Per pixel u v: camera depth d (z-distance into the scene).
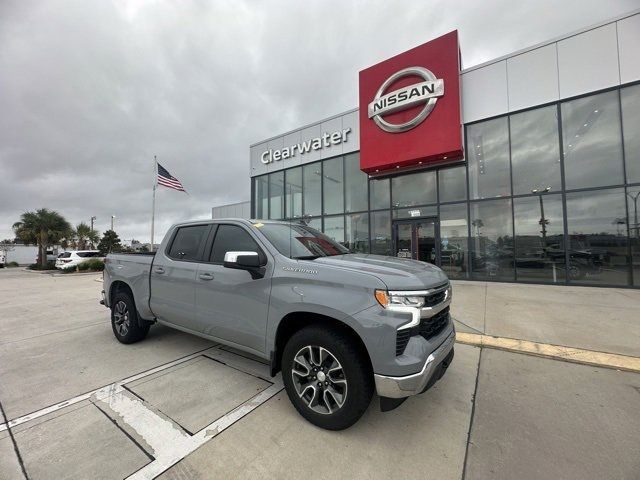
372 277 2.43
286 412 2.78
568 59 9.28
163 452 2.25
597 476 2.02
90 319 6.45
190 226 4.06
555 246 9.52
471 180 10.83
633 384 3.28
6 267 38.47
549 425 2.58
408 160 11.07
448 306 3.09
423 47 10.91
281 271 2.89
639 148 8.52
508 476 2.03
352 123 13.19
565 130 9.38
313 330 2.58
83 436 2.42
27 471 2.05
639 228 8.53
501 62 10.16
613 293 7.97
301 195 14.80
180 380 3.40
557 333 4.85
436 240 11.41
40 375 3.55
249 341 3.07
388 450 2.28
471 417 2.71
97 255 23.34
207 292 3.45
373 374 2.31
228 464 2.14
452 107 10.36
